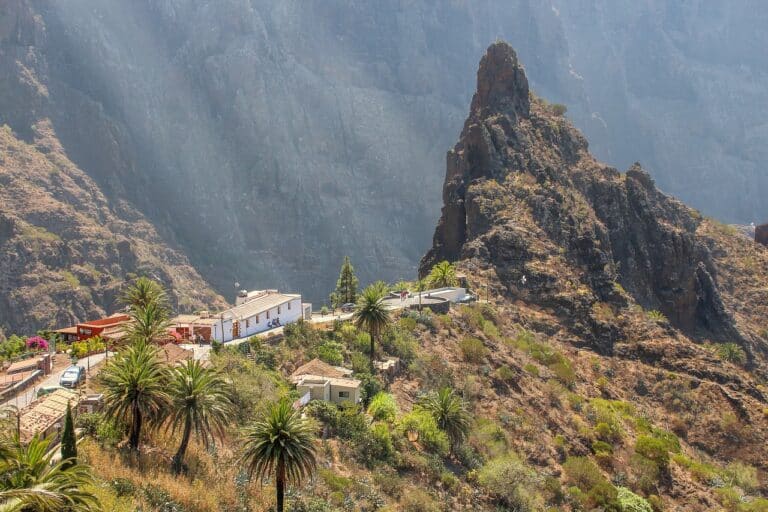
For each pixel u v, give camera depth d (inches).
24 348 3705.7
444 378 3841.0
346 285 5669.3
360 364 3533.5
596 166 7618.1
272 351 3427.7
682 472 3924.7
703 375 5152.6
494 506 2930.6
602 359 5241.1
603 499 3302.2
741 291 7805.1
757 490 4131.4
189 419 2186.3
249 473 2255.2
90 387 2652.6
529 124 7475.4
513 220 6097.4
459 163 7180.1
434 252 6860.2
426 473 2923.2
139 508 1894.7
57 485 1471.5
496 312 5132.9
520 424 3742.6
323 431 2832.2
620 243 6884.8
